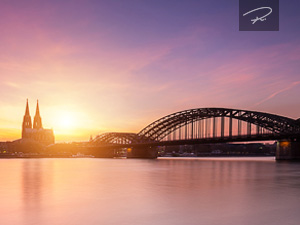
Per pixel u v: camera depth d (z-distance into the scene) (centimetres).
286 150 11944
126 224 1828
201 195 2809
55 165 9906
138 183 3844
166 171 6388
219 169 7188
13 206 2306
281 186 3525
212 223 1848
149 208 2239
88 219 1938
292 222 1872
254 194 2881
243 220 1914
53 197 2703
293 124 11631
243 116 12812
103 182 3972
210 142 14238
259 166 8662
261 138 12150
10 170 6825
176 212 2117
